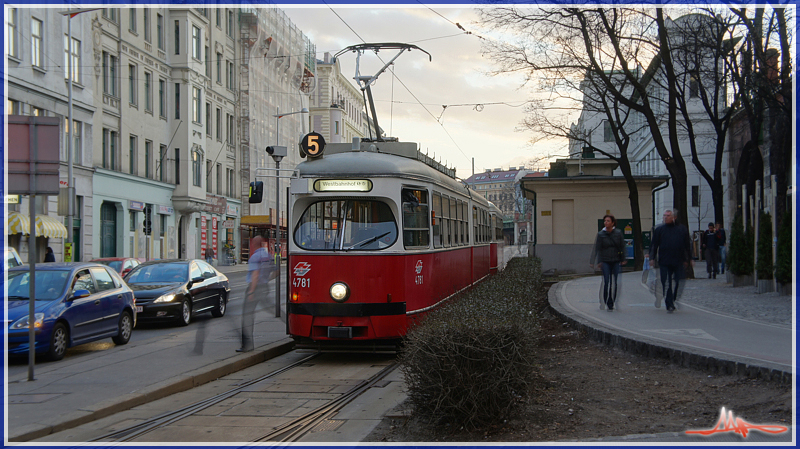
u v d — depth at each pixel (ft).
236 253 181.16
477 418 19.27
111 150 123.24
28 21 96.48
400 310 34.55
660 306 42.86
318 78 267.80
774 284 51.88
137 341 43.37
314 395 26.86
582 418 20.18
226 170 175.83
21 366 33.78
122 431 21.49
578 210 99.55
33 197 29.40
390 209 35.29
